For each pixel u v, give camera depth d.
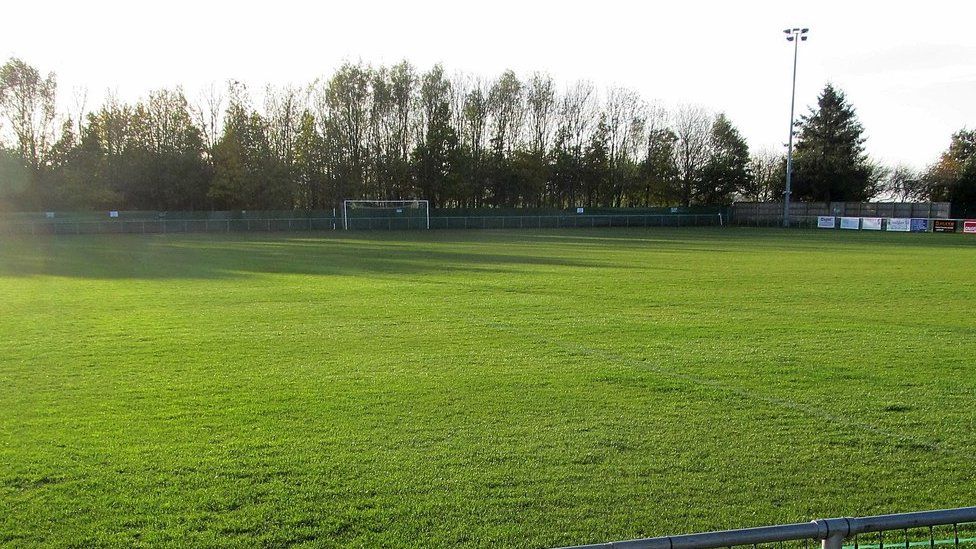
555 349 10.83
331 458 6.18
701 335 11.97
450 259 27.62
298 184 66.19
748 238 43.31
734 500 5.33
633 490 5.51
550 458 6.19
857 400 8.03
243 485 5.57
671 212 65.38
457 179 68.62
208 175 62.22
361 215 58.41
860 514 5.09
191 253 30.89
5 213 49.47
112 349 10.78
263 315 14.04
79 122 63.84
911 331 12.31
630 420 7.29
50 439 6.62
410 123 73.06
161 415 7.40
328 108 69.75
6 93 60.53
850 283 19.44
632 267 24.22
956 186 66.62
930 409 7.69
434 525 4.91
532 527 4.89
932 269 23.27
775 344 11.20
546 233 50.84
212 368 9.55
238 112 65.06
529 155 71.62
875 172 74.50
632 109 77.12
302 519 4.99
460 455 6.26
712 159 74.12
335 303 15.69
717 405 7.82
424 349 10.84
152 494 5.40
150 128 64.00
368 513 5.09
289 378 9.00
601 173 75.31
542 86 75.56
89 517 5.00
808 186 69.06
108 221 50.22
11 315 14.02
